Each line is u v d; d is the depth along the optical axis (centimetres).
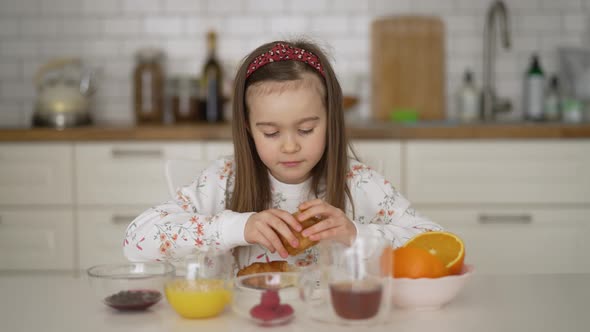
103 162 260
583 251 260
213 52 297
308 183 146
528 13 317
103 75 317
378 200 148
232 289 93
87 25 315
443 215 259
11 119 317
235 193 138
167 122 303
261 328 87
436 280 93
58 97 274
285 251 110
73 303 101
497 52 317
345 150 138
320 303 96
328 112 133
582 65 307
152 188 261
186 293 90
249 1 316
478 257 260
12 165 260
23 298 104
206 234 119
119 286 97
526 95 305
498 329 86
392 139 257
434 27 309
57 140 259
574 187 258
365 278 88
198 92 296
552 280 113
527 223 259
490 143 257
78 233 262
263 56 128
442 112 311
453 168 258
